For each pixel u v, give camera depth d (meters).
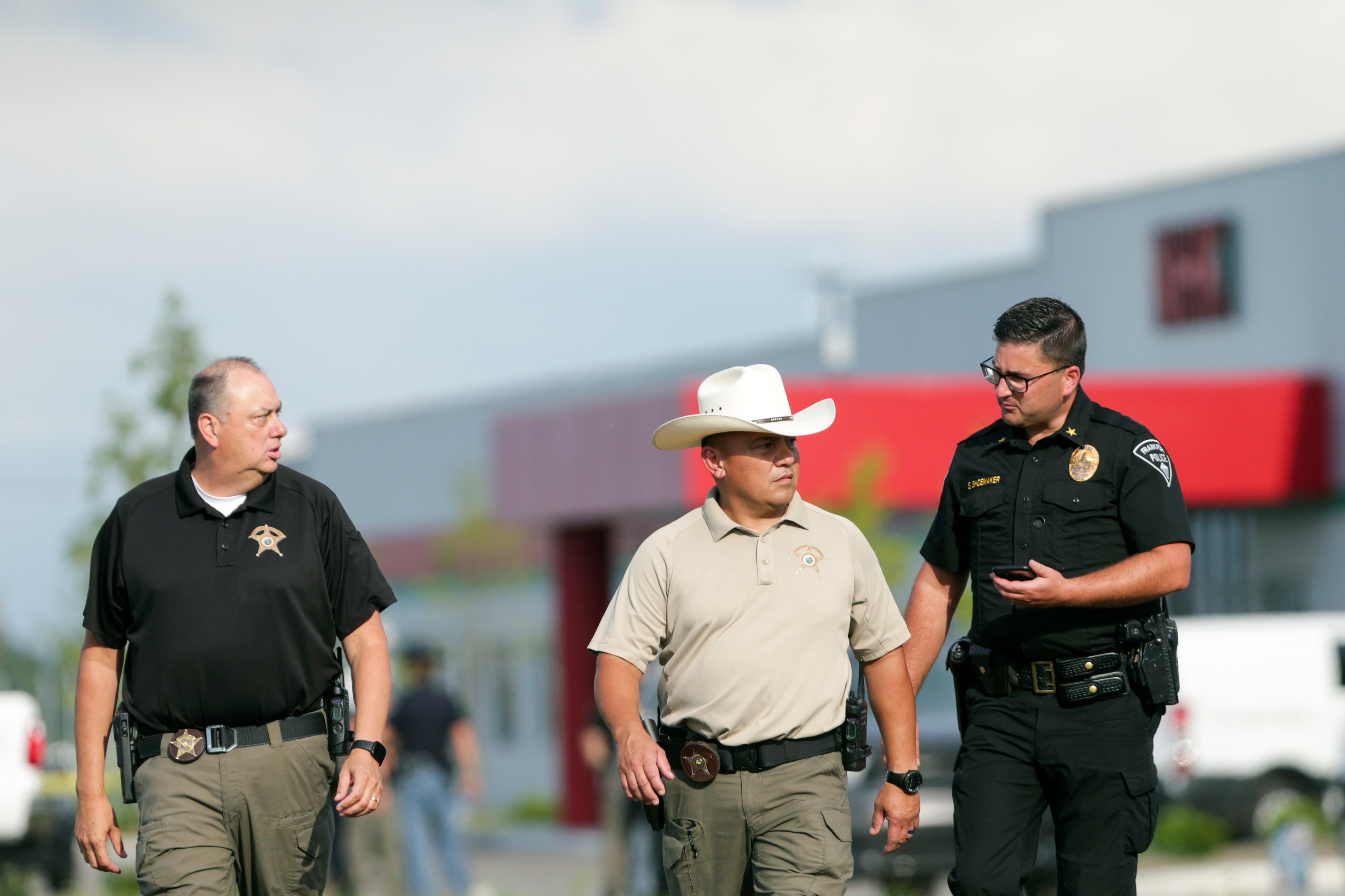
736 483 16.75
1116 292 79.94
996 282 85.88
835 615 16.83
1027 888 18.19
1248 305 74.12
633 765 16.25
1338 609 68.00
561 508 71.50
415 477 125.12
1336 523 68.75
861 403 60.91
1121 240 79.62
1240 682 55.66
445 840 43.91
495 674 108.75
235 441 16.98
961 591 18.69
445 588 110.44
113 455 45.53
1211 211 75.75
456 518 112.06
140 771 17.31
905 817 17.31
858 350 94.25
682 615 16.80
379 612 17.83
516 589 107.62
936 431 61.88
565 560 77.75
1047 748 17.25
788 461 16.80
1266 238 73.50
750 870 17.09
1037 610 17.28
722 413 16.73
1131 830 17.14
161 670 17.03
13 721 48.38
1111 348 80.19
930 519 65.44
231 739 17.08
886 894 38.59
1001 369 17.31
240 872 17.59
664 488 64.69
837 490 60.31
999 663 17.52
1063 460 17.38
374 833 44.00
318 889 17.81
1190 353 76.62
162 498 17.38
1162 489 17.00
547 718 104.31
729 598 16.70
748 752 16.70
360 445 130.88
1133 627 17.09
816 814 16.67
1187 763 55.03
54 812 48.22
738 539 16.88
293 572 17.12
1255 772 55.22
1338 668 55.66
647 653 16.98
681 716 16.95
